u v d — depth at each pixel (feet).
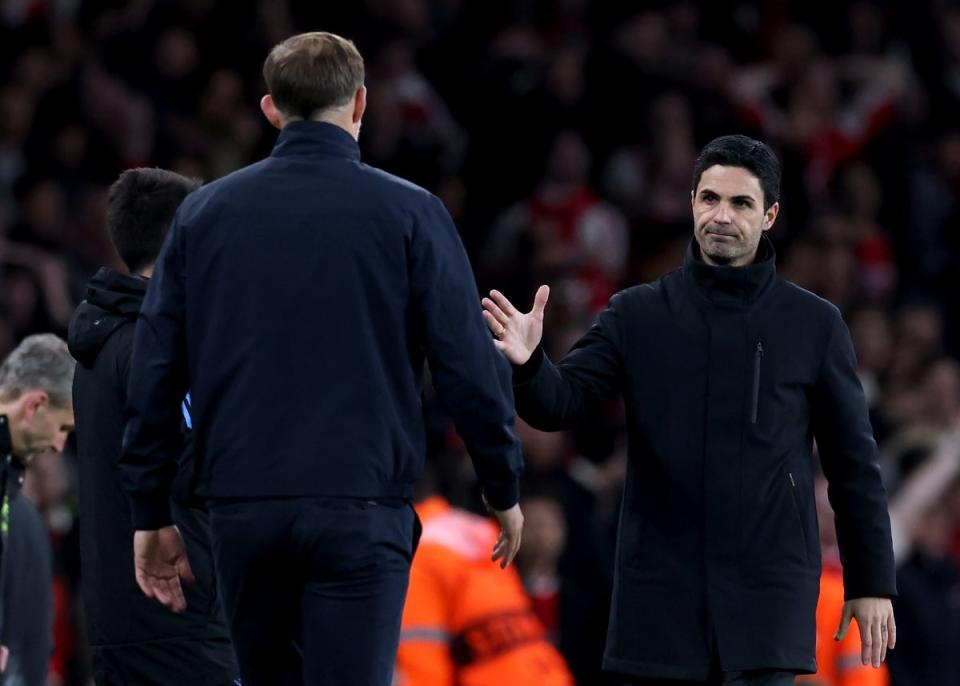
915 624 87.45
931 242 158.61
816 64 161.89
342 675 46.01
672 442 51.62
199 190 47.98
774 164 52.54
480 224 144.66
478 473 47.55
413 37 151.84
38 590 61.87
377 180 47.11
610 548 96.07
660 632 51.08
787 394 51.55
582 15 159.12
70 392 60.44
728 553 51.01
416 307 46.68
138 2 143.02
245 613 47.14
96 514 54.80
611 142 148.25
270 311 46.16
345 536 45.70
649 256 137.59
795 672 51.13
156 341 47.19
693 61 155.12
